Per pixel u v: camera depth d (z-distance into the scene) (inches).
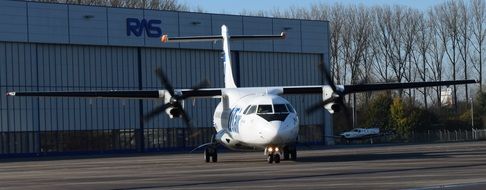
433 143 3139.8
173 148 2886.3
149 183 1071.0
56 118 2650.1
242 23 3046.3
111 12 2773.1
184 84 2920.8
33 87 2598.4
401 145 2861.7
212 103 2982.3
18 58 2571.4
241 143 1560.0
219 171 1298.0
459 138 3865.7
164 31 2883.9
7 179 1274.6
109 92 1635.1
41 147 2613.2
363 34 4559.5
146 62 2856.8
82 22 2709.2
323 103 1592.0
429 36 4552.2
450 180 967.0
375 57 4574.3
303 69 3208.7
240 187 957.2
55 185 1079.0
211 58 2999.5
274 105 1482.5
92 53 2736.2
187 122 1622.8
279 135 1430.9
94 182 1119.6
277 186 950.4
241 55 3024.1
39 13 2613.2
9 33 2544.3
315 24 3238.2
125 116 2797.7
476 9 4480.8
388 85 1641.2
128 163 1781.5
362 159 1599.4
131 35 2812.5
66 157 2524.6
